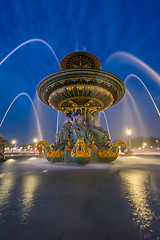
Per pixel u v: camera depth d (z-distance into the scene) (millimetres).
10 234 1372
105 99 8484
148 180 3439
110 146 7680
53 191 2641
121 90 8719
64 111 10188
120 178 3670
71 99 8305
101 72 7102
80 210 1862
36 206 1991
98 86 7594
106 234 1368
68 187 2889
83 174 4234
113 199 2240
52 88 7965
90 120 8477
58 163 7379
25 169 5320
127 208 1923
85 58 10055
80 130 7316
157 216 1713
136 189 2740
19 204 2059
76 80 7281
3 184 3146
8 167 5930
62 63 10242
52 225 1523
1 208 1931
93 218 1663
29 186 2975
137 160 9039
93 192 2578
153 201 2162
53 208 1925
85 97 8102
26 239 1300
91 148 7535
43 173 4445
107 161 7559
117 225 1523
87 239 1292
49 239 1296
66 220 1623
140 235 1354
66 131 8219
